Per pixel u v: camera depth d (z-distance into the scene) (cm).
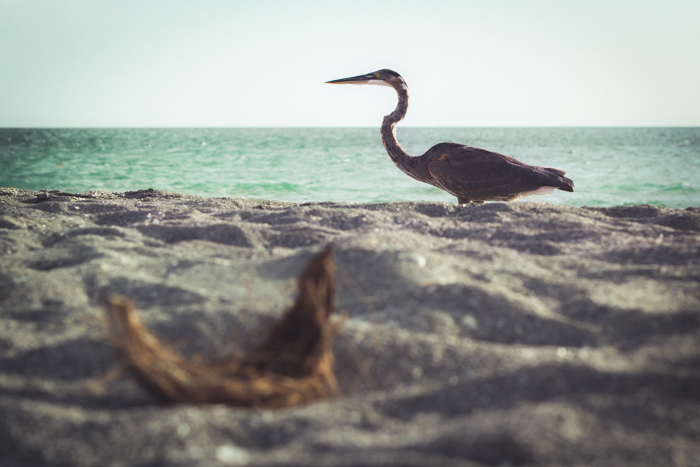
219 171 1870
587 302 278
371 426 185
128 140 5756
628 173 1809
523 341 253
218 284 309
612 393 192
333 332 222
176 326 246
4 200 648
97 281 316
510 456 157
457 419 185
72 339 238
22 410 181
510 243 412
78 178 1557
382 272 312
